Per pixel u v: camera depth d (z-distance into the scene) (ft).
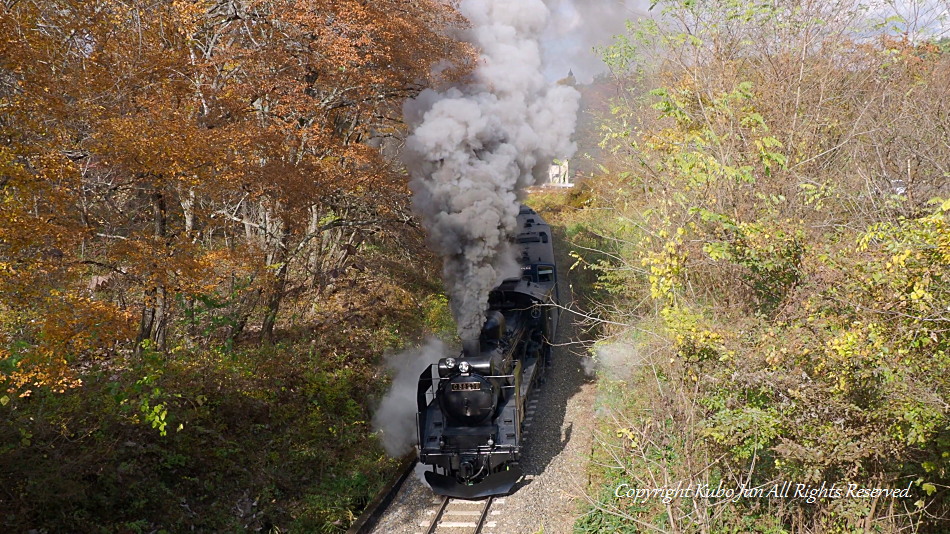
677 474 30.01
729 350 26.03
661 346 33.53
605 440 39.32
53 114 28.27
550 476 37.81
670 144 38.42
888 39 40.65
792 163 34.76
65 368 26.22
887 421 24.11
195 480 34.50
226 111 41.73
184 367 38.75
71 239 27.99
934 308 21.62
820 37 39.68
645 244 39.17
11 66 27.04
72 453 30.68
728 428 25.64
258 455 38.78
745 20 37.17
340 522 35.42
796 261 27.30
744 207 32.76
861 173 30.30
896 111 37.32
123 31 35.40
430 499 36.40
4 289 26.18
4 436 28.35
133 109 33.99
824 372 24.84
